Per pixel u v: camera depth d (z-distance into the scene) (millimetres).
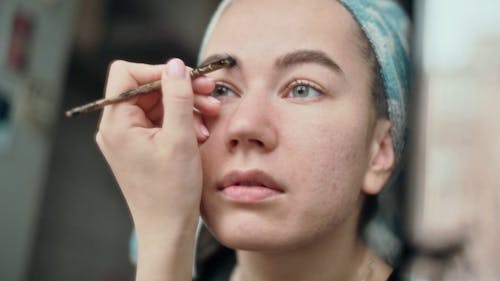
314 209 498
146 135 516
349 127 524
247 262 568
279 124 505
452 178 1725
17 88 1088
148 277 501
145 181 512
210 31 614
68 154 1647
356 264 586
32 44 1127
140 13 1814
